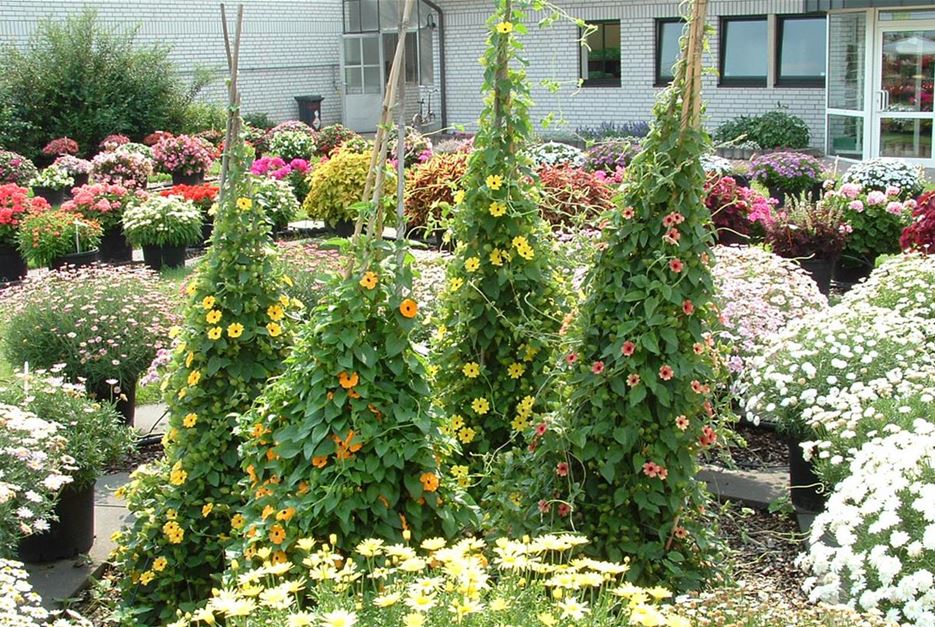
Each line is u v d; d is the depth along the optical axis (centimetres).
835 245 869
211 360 383
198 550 381
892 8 1573
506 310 414
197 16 2311
